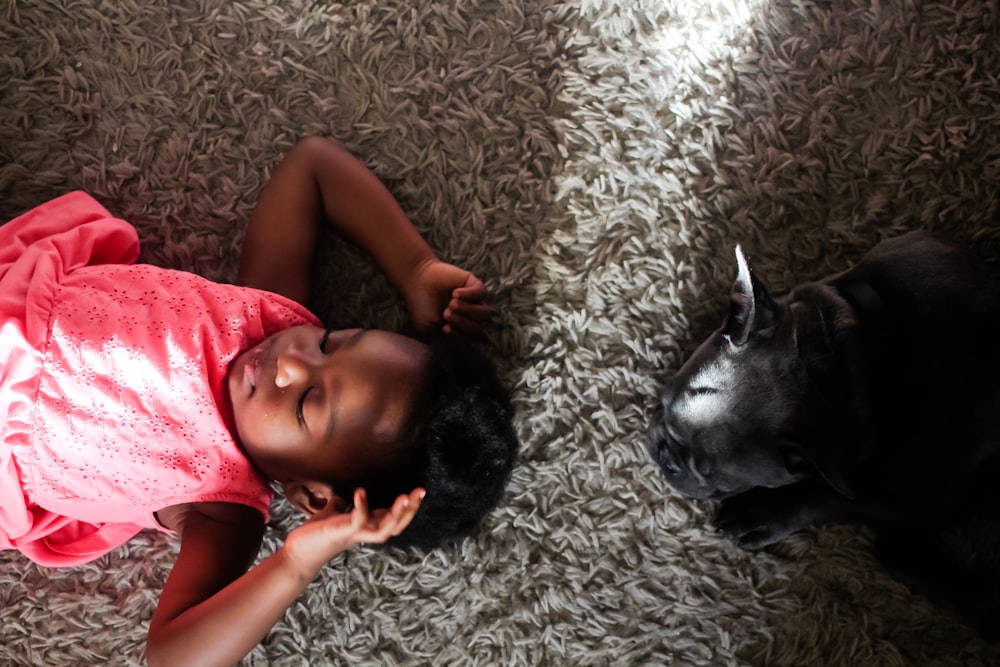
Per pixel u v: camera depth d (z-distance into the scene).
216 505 1.24
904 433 1.14
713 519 1.35
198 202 1.39
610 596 1.35
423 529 1.18
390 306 1.39
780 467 1.12
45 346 1.19
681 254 1.38
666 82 1.39
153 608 1.35
